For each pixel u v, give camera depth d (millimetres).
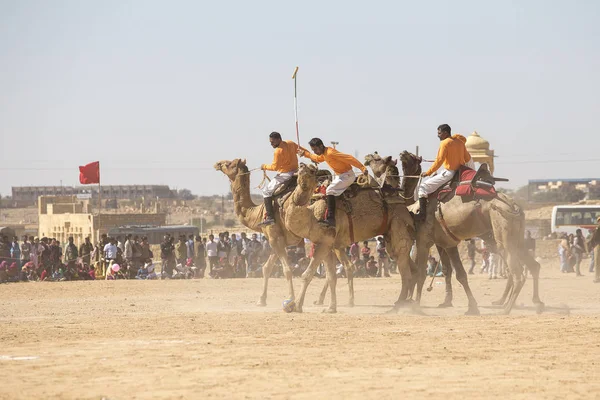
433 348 14602
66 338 16203
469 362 13211
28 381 11820
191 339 15883
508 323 18453
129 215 98250
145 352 14195
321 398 10672
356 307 24812
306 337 16078
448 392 10992
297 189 21297
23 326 18516
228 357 13625
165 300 28281
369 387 11281
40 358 13688
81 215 97875
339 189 21797
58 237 102438
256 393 10969
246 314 21328
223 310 23750
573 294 29859
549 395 10820
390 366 12836
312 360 13336
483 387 11297
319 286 35312
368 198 22141
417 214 22438
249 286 35656
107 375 12203
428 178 22219
